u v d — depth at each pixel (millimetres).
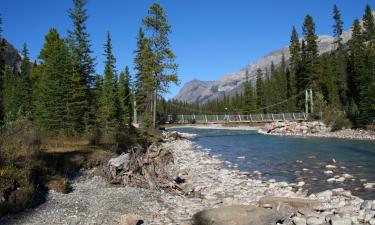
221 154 30703
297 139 46219
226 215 10438
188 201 13703
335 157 26938
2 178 11852
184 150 34094
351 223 10070
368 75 53812
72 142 25359
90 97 38375
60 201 12320
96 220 10602
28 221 10234
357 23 78938
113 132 30156
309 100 70562
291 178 19047
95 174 17094
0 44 56750
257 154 30266
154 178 15711
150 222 10742
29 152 16062
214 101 149625
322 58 79250
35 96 43375
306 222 10219
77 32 39781
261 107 89812
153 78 48219
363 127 51625
